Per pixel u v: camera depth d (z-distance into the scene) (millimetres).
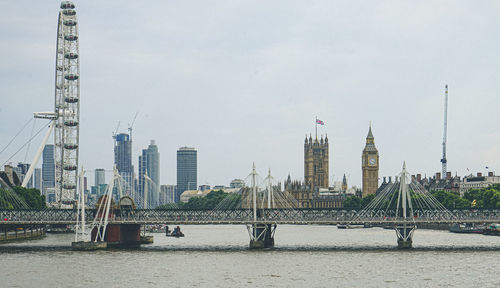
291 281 138625
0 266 158875
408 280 139875
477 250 197125
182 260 172250
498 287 131750
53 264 162875
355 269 155250
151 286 133000
